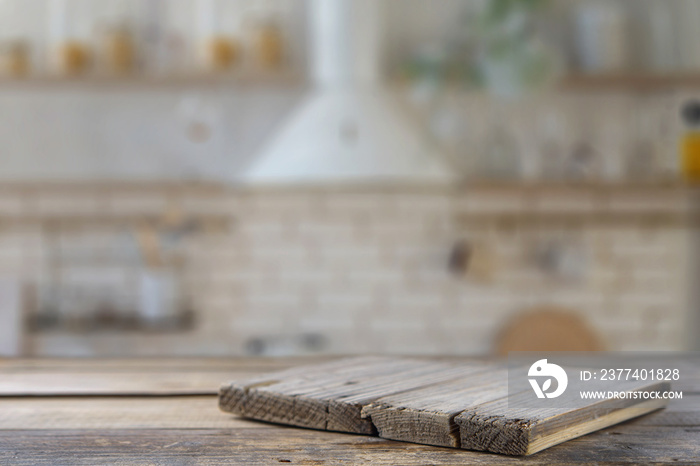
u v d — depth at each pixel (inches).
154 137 116.2
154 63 112.0
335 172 100.5
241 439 21.4
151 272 110.2
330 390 24.0
